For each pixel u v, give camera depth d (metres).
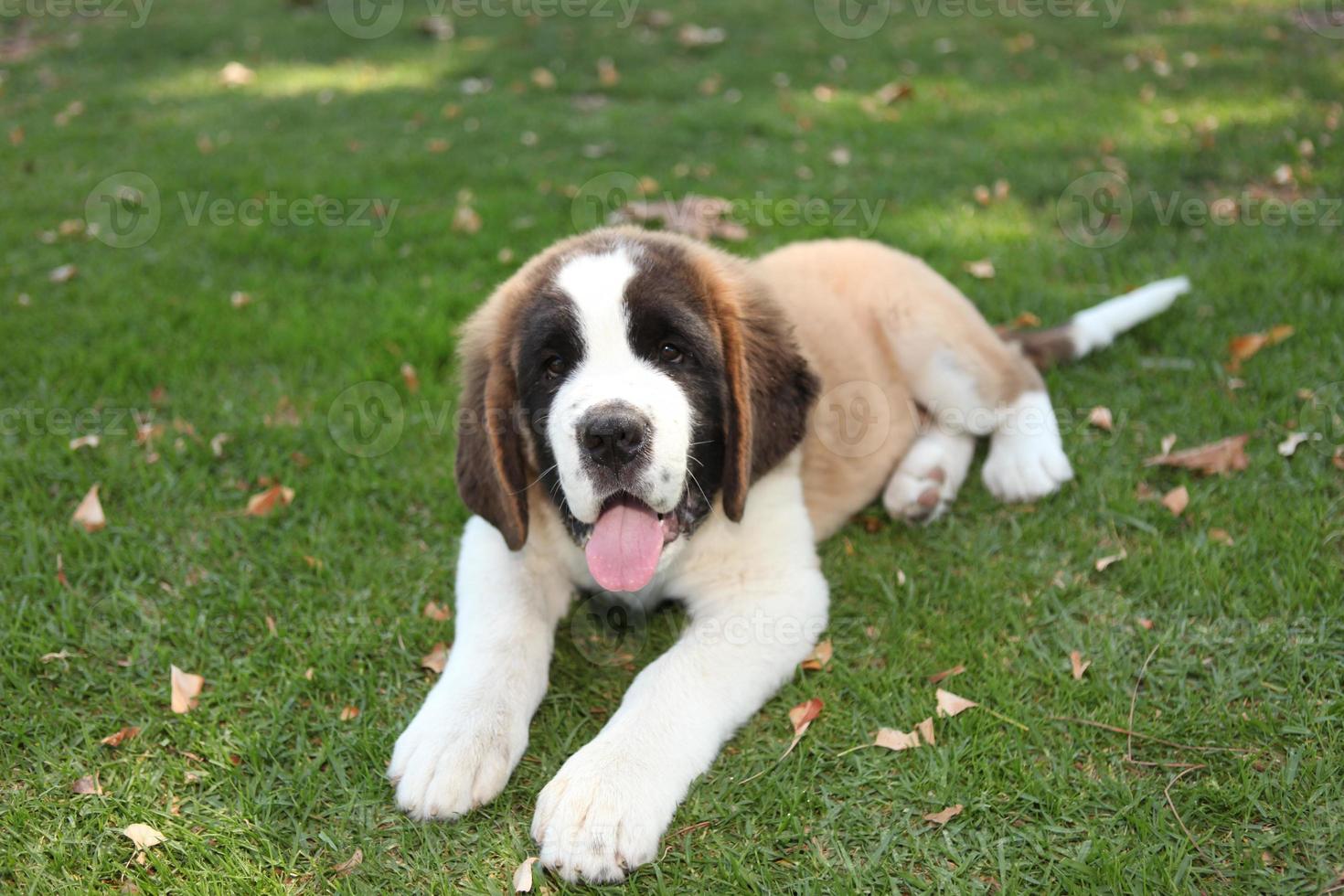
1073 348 1.88
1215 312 1.97
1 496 1.75
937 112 3.10
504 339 1.52
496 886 1.37
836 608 1.60
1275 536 1.62
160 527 1.71
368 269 2.26
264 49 4.08
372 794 1.44
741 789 1.43
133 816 1.42
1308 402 1.79
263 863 1.39
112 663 1.55
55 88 3.69
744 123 3.02
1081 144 2.79
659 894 1.36
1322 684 1.48
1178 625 1.54
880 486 1.72
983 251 2.20
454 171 2.75
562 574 1.58
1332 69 3.27
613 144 2.91
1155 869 1.36
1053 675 1.51
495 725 1.44
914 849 1.38
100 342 2.02
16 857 1.39
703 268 1.53
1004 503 1.72
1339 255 2.06
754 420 1.52
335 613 1.60
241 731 1.49
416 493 1.75
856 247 1.79
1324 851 1.37
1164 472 1.73
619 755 1.41
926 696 1.50
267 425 1.86
